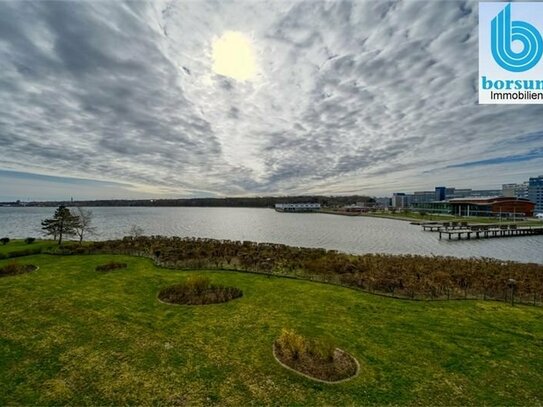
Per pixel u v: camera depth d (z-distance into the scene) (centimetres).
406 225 7419
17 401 681
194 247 2753
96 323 1093
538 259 3362
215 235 5162
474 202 9962
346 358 870
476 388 750
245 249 2647
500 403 696
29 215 11600
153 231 5716
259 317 1166
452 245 4381
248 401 694
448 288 1581
